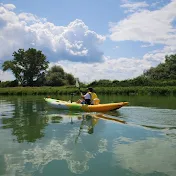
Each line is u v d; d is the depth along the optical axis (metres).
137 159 5.05
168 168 4.57
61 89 30.89
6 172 4.47
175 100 17.75
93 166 4.73
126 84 34.59
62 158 5.17
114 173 4.39
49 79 52.03
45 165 4.79
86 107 11.97
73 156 5.28
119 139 6.59
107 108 11.57
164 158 5.08
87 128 8.04
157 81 35.03
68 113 11.59
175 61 47.19
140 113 10.80
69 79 56.22
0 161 5.01
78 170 4.53
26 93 29.91
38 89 31.64
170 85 33.09
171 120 9.04
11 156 5.30
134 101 17.09
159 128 7.78
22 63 51.12
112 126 8.27
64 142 6.37
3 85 50.16
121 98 20.77
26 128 8.19
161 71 45.44
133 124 8.50
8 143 6.31
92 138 6.73
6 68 50.28
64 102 13.30
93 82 36.56
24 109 13.34
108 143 6.22
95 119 9.78
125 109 12.19
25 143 6.30
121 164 4.80
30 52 50.56
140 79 34.72
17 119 10.02
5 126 8.55
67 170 4.55
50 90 30.17
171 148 5.72
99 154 5.39
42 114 11.38
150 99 19.12
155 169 4.54
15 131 7.72
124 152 5.50
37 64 51.78
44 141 6.48
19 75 50.94
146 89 27.48
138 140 6.44
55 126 8.48
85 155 5.34
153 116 9.95
